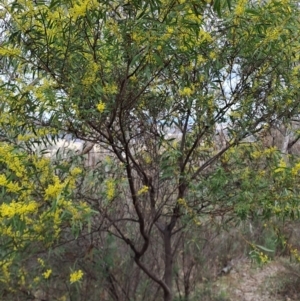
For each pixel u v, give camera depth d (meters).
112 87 1.86
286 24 1.90
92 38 1.81
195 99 2.26
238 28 1.92
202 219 2.94
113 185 2.13
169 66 2.03
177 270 3.86
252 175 2.31
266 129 2.41
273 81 2.24
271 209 2.21
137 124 2.34
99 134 2.22
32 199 1.73
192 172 2.58
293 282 4.83
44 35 1.67
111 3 1.66
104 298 3.62
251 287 4.84
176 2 1.48
